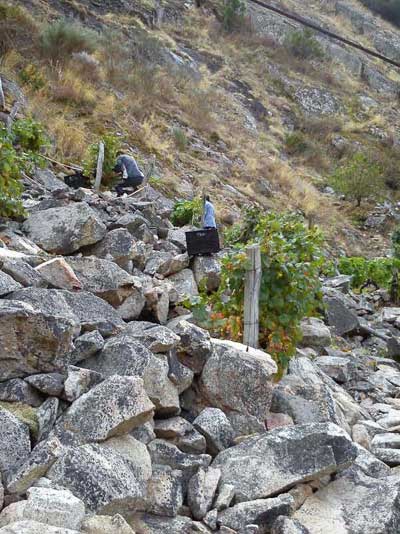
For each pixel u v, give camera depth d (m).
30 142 11.18
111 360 4.34
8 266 4.91
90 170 11.61
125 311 5.63
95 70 19.47
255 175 20.52
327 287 10.25
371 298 12.68
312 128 28.58
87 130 16.36
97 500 3.23
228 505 3.78
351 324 9.22
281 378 5.66
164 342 4.51
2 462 3.34
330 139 28.44
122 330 4.88
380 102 34.72
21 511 2.95
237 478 3.97
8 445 3.42
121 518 3.12
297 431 4.20
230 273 5.77
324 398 5.39
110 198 9.73
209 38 31.00
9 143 7.29
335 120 29.98
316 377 6.08
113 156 11.82
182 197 15.59
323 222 20.92
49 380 3.88
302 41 34.53
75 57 19.27
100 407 3.68
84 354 4.34
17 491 3.20
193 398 4.78
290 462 4.02
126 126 17.84
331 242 19.78
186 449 4.18
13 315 3.86
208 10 33.34
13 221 7.15
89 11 24.95
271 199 19.75
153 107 20.56
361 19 43.88
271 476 3.94
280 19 36.94
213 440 4.31
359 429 5.27
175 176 16.86
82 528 3.04
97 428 3.60
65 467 3.30
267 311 5.82
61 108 16.69
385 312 10.89
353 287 13.94
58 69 17.97
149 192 12.48
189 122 21.33
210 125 22.20
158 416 4.34
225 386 4.72
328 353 7.64
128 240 6.96
